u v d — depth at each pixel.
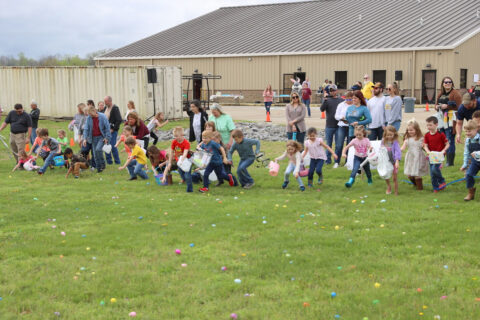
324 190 11.03
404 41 38.97
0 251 7.20
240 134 11.34
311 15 49.97
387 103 13.03
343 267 6.35
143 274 6.23
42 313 5.28
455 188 10.69
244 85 45.22
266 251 7.00
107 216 9.12
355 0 50.75
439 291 5.58
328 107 13.72
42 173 14.02
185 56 47.09
